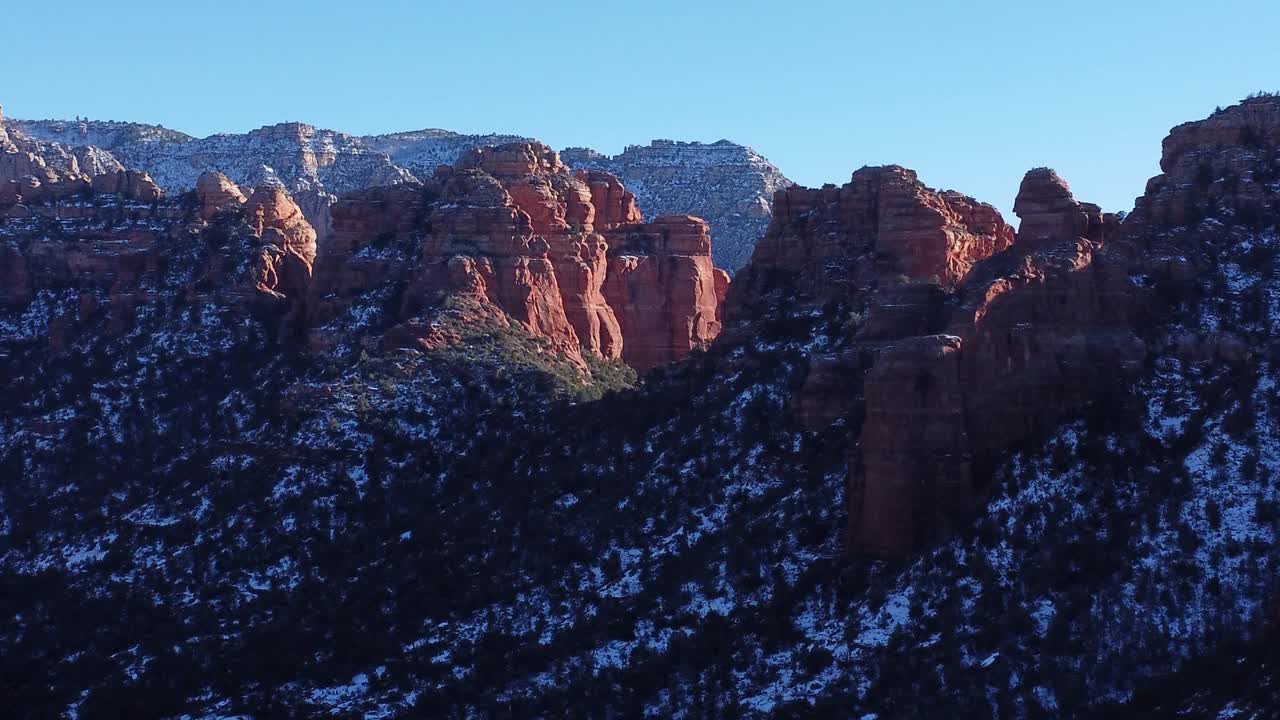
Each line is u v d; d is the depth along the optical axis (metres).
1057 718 150.88
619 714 167.25
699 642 174.25
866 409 174.50
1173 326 177.12
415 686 181.88
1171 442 168.00
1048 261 176.62
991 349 172.25
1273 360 170.75
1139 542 161.12
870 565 171.50
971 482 169.88
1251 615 153.00
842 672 163.75
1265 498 160.62
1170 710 145.50
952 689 156.75
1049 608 160.00
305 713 180.38
